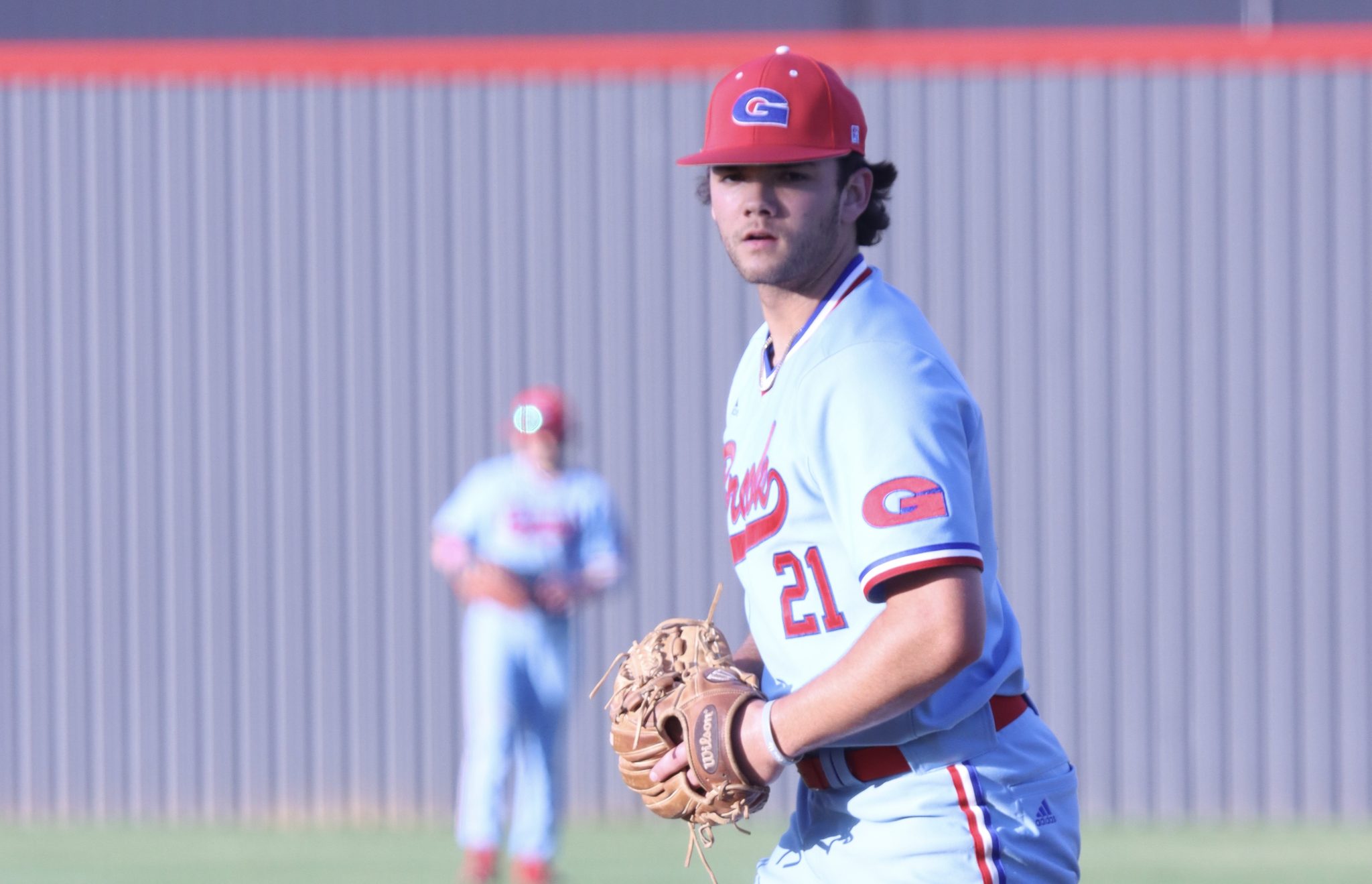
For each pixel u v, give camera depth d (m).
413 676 28.67
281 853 25.28
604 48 28.80
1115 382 28.09
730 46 28.67
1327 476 27.77
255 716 28.72
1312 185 27.92
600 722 28.45
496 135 28.92
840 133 7.33
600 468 28.78
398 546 28.80
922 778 7.37
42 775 28.86
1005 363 28.27
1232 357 27.95
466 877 22.86
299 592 28.81
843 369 7.05
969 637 6.50
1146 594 27.95
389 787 28.59
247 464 28.97
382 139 28.98
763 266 7.32
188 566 28.92
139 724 28.81
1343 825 27.30
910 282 28.42
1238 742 27.73
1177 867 23.28
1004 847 7.36
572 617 25.77
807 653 7.46
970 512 6.71
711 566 28.61
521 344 28.89
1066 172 28.22
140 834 27.34
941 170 28.38
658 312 28.78
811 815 7.89
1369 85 27.86
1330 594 27.69
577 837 26.75
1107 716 27.94
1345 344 27.83
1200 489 27.95
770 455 7.41
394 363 28.92
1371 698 27.56
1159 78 28.14
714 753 7.12
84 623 28.92
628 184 28.80
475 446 28.83
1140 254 28.08
